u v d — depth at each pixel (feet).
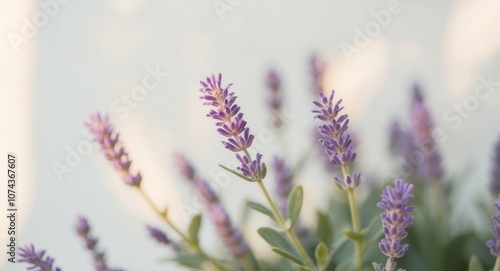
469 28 3.77
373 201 2.26
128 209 3.94
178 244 2.23
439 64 3.82
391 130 2.72
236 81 3.88
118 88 3.87
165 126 3.94
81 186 3.88
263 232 1.94
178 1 3.86
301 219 2.29
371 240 1.93
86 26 3.81
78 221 2.11
